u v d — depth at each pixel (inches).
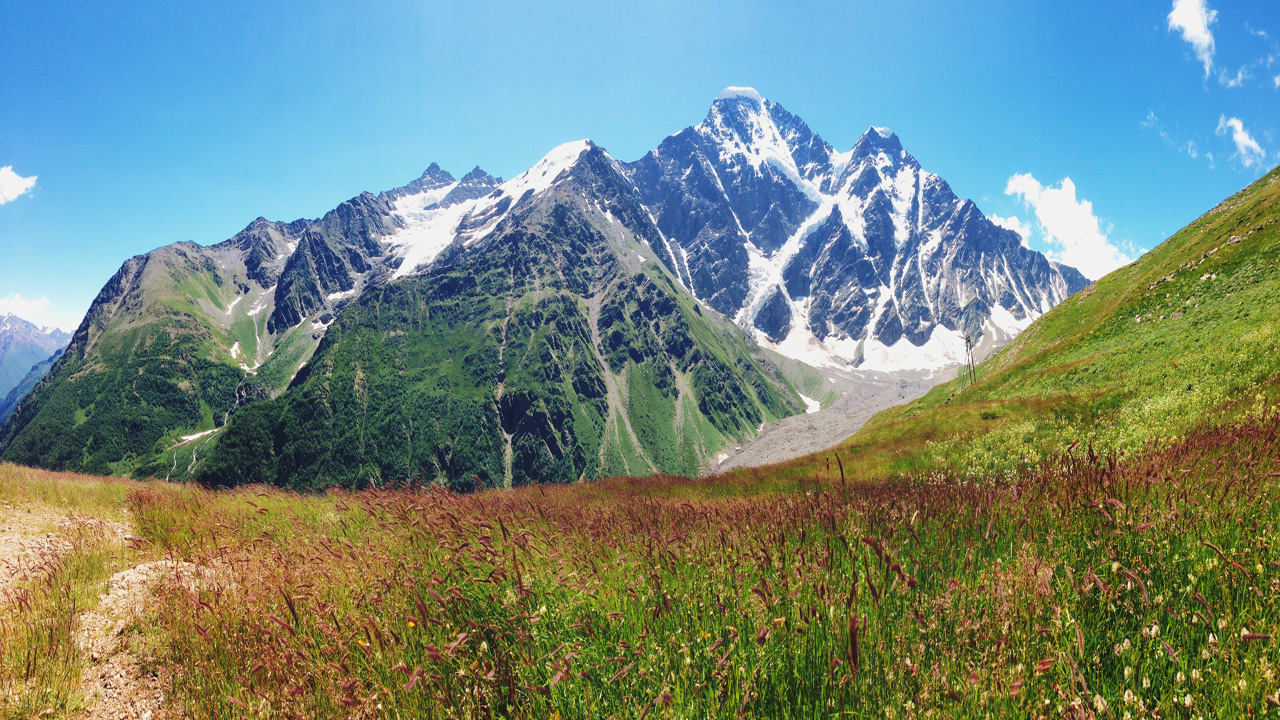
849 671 135.6
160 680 217.3
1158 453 307.4
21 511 593.0
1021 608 148.3
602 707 156.0
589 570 232.5
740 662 151.8
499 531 261.7
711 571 214.5
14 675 216.1
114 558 398.0
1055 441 1019.9
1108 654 140.7
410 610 200.2
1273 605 136.5
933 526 242.7
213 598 251.6
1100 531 189.8
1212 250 2106.3
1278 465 231.8
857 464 1513.3
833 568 198.5
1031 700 124.3
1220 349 1254.9
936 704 131.0
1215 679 122.8
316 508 510.0
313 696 176.7
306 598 225.8
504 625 182.7
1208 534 173.8
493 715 152.6
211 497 596.1
